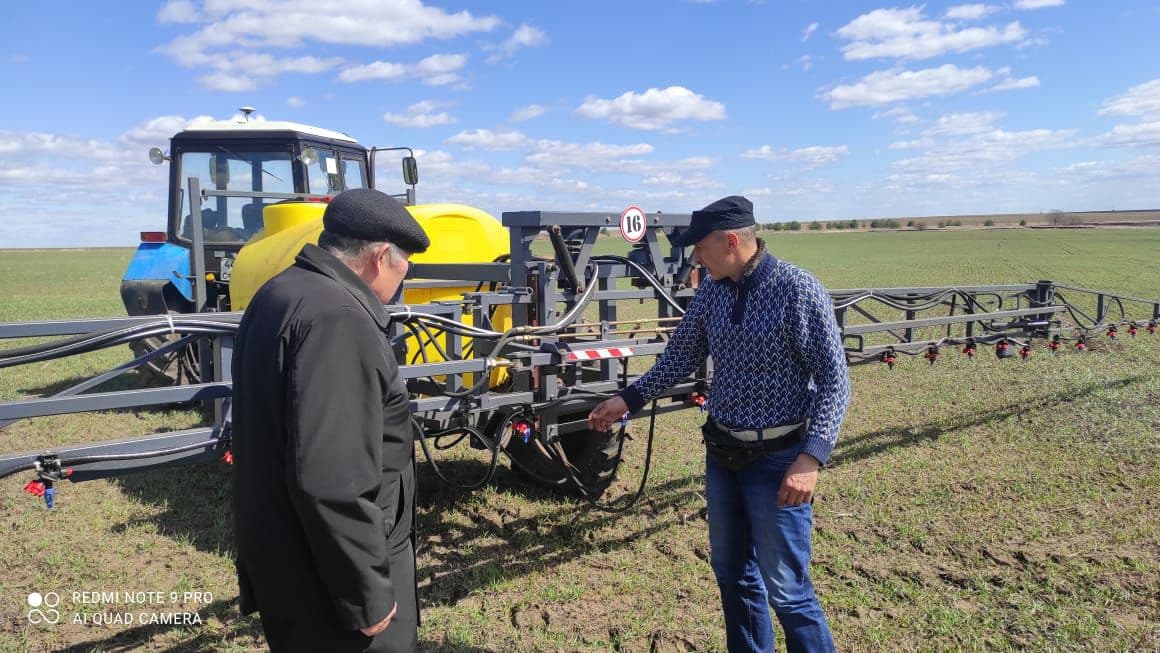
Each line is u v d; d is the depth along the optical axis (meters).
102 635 3.62
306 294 1.96
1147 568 4.11
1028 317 6.69
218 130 7.49
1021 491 5.30
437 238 5.22
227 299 7.71
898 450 6.33
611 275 4.54
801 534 2.76
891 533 4.66
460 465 6.11
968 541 4.50
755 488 2.80
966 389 8.65
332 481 1.83
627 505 4.92
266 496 1.97
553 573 4.23
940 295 5.84
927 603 3.80
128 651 3.50
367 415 1.93
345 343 1.91
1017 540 4.51
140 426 7.30
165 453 2.99
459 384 4.02
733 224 2.70
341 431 1.86
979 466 5.88
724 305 2.85
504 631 3.63
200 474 5.95
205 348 3.66
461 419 4.12
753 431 2.78
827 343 2.62
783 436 2.75
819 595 3.91
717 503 2.97
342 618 1.93
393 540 2.21
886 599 3.86
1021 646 3.42
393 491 2.15
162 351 3.22
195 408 7.88
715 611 3.77
